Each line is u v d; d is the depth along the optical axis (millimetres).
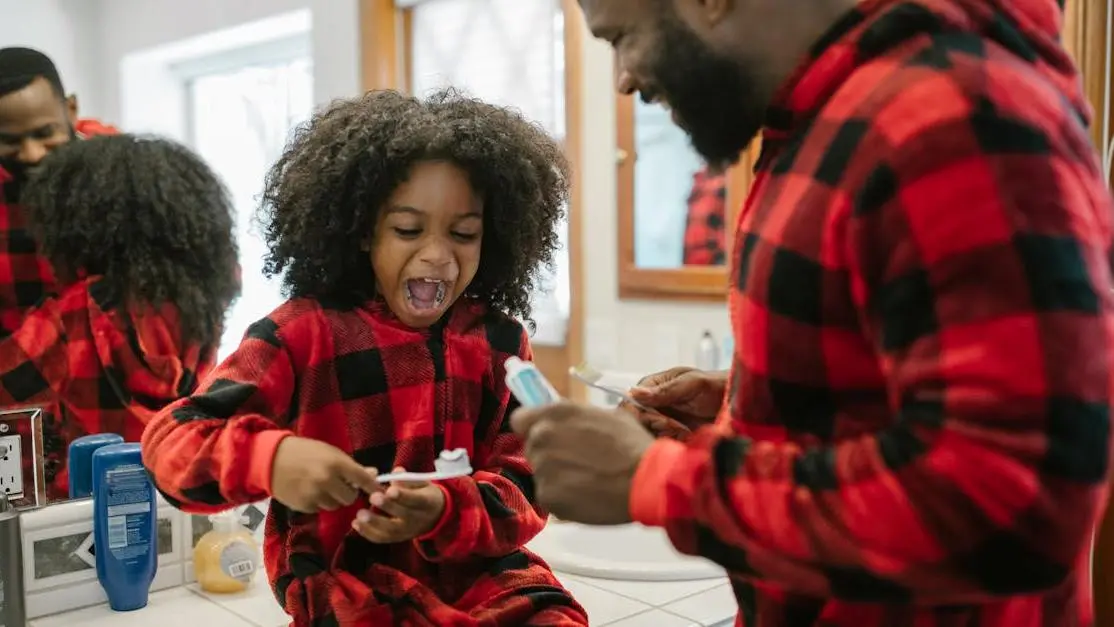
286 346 779
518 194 829
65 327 1139
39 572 1055
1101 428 433
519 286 890
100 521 1056
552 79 2023
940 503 432
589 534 1406
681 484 507
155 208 1174
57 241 1130
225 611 1071
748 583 632
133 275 1165
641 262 1996
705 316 1905
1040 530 428
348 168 778
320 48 1929
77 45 1284
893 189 470
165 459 719
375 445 806
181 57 1487
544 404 591
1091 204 477
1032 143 457
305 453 673
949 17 521
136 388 1167
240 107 1649
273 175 840
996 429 428
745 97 601
